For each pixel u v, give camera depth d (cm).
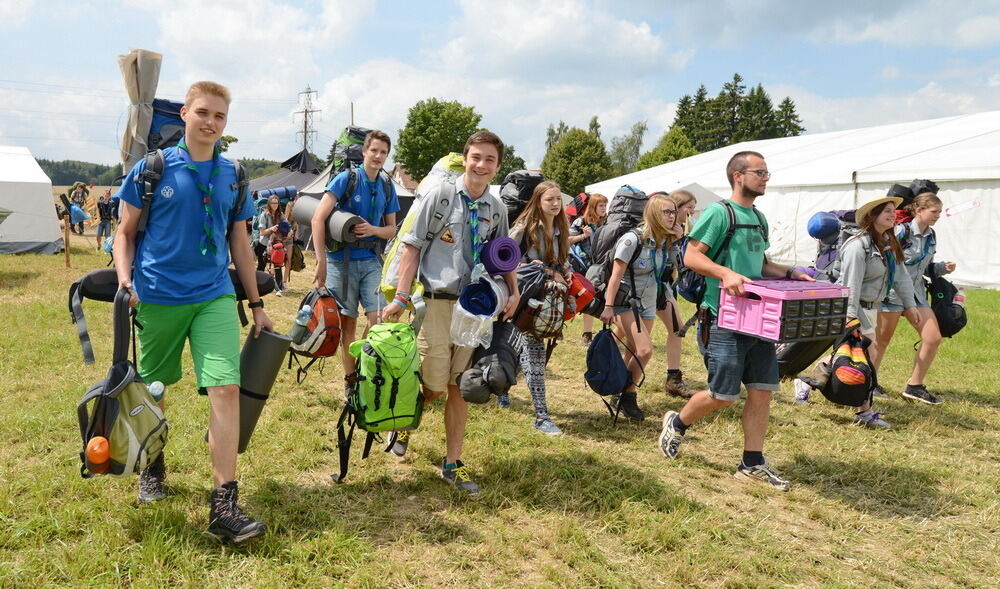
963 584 327
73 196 2717
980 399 665
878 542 365
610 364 519
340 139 602
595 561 324
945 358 841
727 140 8775
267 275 362
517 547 329
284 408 524
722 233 424
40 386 559
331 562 309
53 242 1977
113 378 299
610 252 562
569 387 661
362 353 363
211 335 322
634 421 555
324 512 349
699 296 447
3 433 443
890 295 613
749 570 325
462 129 6750
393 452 440
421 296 370
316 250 517
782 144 3097
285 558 308
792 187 2198
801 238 2161
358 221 510
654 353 826
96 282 328
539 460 445
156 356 339
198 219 321
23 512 335
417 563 312
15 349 681
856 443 518
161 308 322
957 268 1758
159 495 354
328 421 511
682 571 317
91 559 291
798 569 331
